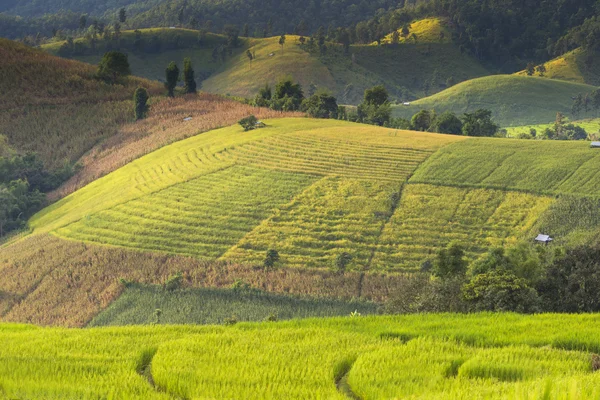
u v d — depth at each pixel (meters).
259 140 132.62
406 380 18.30
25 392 17.23
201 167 121.00
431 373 18.73
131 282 82.38
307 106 174.75
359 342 23.73
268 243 88.19
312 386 17.98
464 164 109.62
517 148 115.88
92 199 119.31
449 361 20.27
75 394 17.09
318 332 25.67
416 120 179.00
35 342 24.69
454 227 89.12
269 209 98.38
